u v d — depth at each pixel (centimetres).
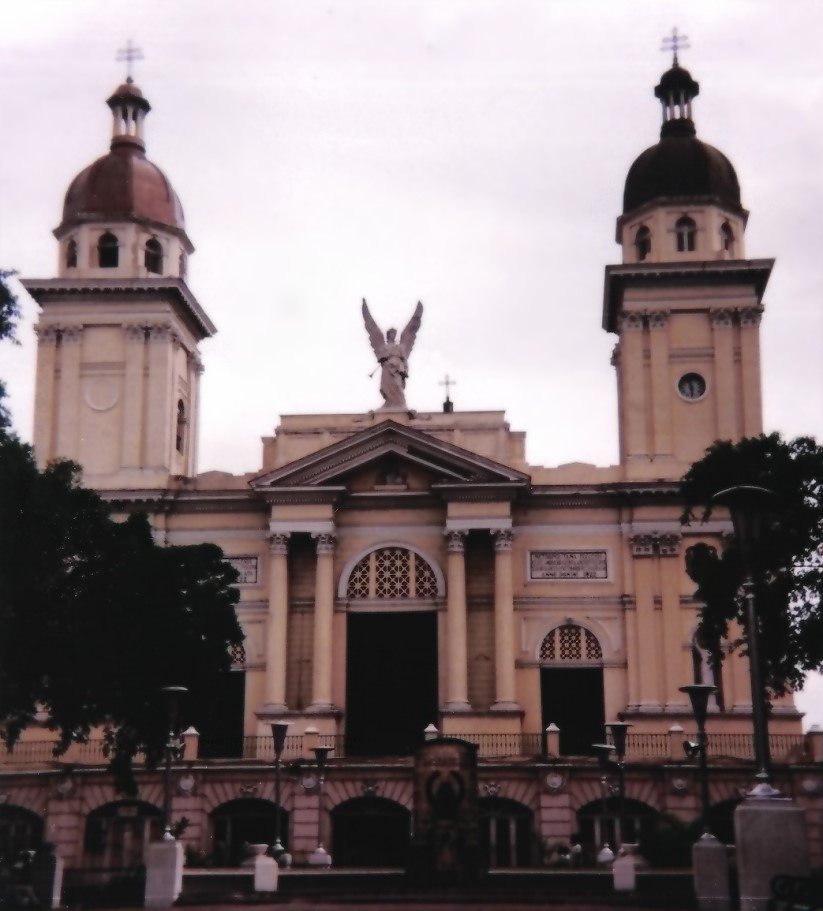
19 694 3534
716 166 5459
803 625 3662
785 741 4766
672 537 5078
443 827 3391
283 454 5262
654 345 5244
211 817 4419
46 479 3556
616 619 5072
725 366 5209
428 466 5100
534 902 2919
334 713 4903
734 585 3731
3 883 2991
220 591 3978
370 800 4422
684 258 5328
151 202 5547
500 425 5206
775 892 2069
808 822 4244
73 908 2933
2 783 4447
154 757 3856
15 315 3159
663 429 5166
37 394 5328
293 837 4325
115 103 5719
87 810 4422
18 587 3388
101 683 3600
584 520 5156
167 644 3703
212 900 3003
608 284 5372
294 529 5091
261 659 5100
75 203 5528
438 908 2769
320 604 5025
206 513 5238
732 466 3803
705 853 2552
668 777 4322
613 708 4988
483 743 4812
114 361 5359
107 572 3681
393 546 5153
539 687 5019
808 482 3691
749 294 5262
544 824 4300
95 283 5325
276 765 3738
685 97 5681
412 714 5044
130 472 5247
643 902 2830
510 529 5034
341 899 3011
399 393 5312
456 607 4975
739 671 4931
